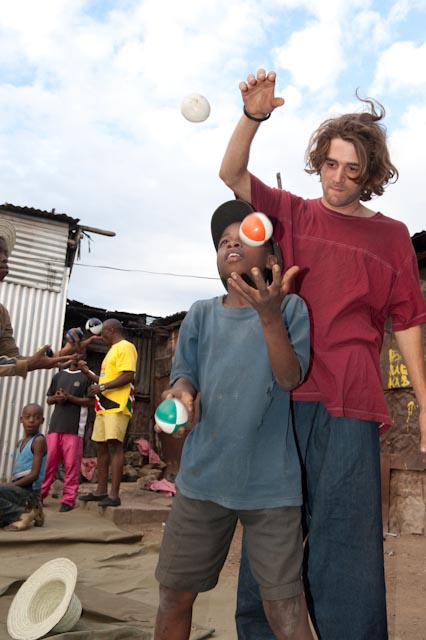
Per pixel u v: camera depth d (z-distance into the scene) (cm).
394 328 243
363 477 210
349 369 215
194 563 198
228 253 207
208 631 312
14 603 311
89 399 712
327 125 226
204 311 220
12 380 1035
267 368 196
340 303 222
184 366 214
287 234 232
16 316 1052
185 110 219
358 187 224
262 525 189
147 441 1471
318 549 208
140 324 1519
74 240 1112
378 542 208
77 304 1442
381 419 217
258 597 228
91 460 1271
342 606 203
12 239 413
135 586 394
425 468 718
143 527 637
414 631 342
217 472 193
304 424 225
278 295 171
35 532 522
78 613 300
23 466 575
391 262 233
